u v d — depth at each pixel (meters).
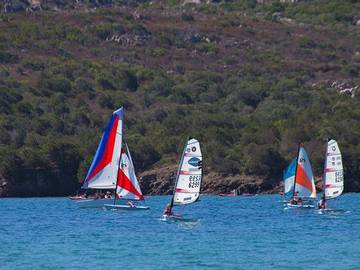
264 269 138.88
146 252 155.38
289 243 166.88
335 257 149.88
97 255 152.50
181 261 146.12
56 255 152.88
